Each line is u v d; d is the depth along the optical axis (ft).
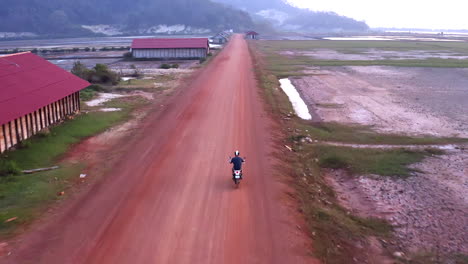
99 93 120.78
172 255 32.83
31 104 64.34
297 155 64.59
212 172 52.70
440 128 84.23
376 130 82.79
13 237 35.63
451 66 200.23
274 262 32.48
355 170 59.26
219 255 33.06
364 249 37.52
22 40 655.35
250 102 104.88
